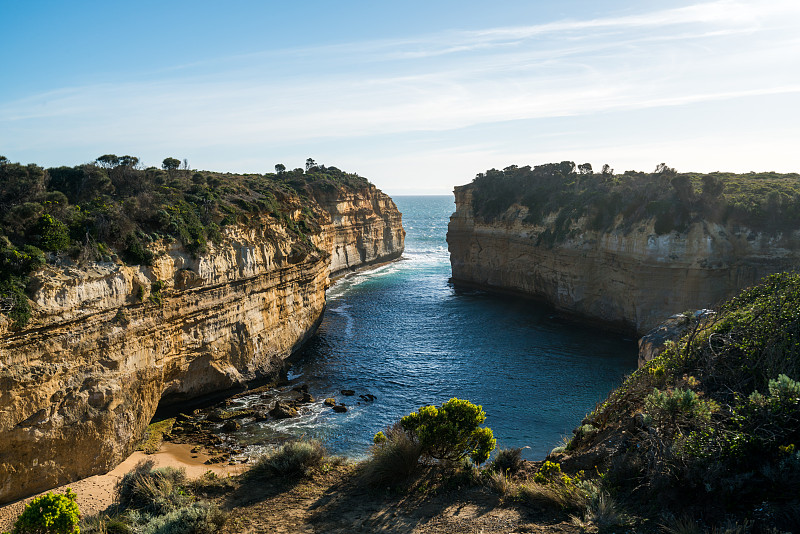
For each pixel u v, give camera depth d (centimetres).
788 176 7388
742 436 1058
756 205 5162
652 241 5338
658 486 1067
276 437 3117
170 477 1647
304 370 4475
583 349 5181
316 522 1272
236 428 3216
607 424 1525
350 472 1595
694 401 1169
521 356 4934
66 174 3831
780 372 1247
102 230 2869
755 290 1666
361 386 4112
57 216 2789
